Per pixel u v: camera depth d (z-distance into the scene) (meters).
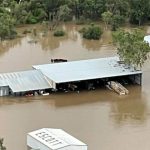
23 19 186.75
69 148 92.12
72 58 149.12
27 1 196.75
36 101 118.56
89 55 152.25
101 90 124.62
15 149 96.31
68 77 123.62
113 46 161.50
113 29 180.75
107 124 107.00
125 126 106.19
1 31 168.25
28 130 103.88
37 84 123.56
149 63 142.62
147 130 104.44
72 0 192.62
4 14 178.38
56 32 174.12
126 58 128.62
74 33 178.00
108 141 99.56
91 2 191.38
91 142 99.00
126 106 116.62
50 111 113.19
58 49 159.38
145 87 127.19
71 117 110.25
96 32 170.75
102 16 184.25
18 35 173.25
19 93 121.12
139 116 111.44
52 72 127.12
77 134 102.31
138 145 98.25
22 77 126.38
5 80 124.56
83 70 128.00
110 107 115.88
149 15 188.25
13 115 111.12
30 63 144.38
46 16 189.25
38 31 179.50
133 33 133.00
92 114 111.94
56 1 190.25
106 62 133.12
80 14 194.12
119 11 188.00
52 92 123.00
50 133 97.00
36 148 94.69
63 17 188.25
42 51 156.88
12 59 148.50
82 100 119.44
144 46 127.50
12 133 102.62
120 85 125.31
